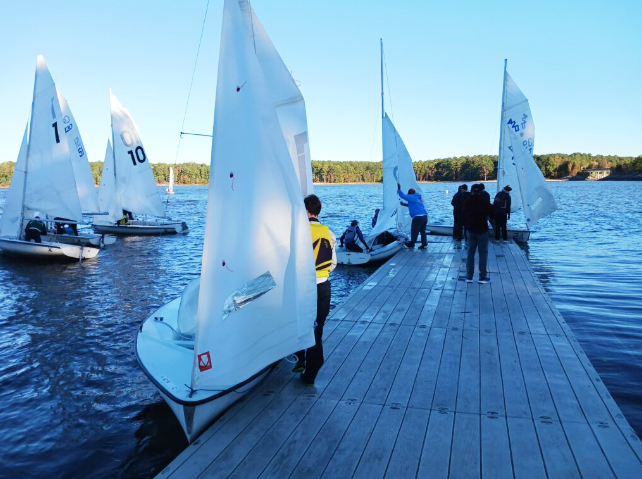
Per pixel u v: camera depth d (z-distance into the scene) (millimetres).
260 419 4191
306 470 3467
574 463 3502
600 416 4188
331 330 6621
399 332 6516
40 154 17297
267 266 4219
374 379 5008
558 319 7031
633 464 3482
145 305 10719
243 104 4148
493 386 4805
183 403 4082
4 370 7090
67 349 7930
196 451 3711
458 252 13641
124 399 6125
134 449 4984
